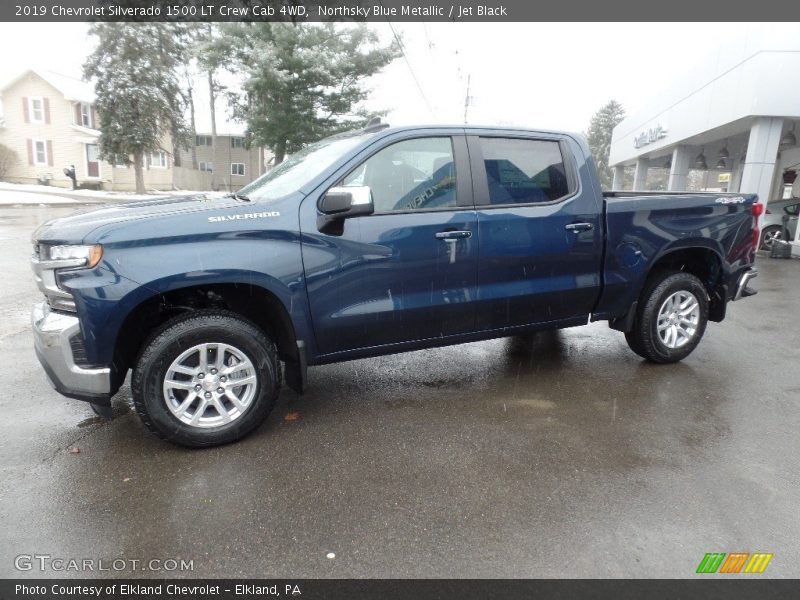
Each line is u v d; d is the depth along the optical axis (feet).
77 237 9.33
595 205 13.51
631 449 10.34
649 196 15.98
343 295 11.07
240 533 7.82
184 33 106.01
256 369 10.52
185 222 9.81
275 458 10.00
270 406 10.81
